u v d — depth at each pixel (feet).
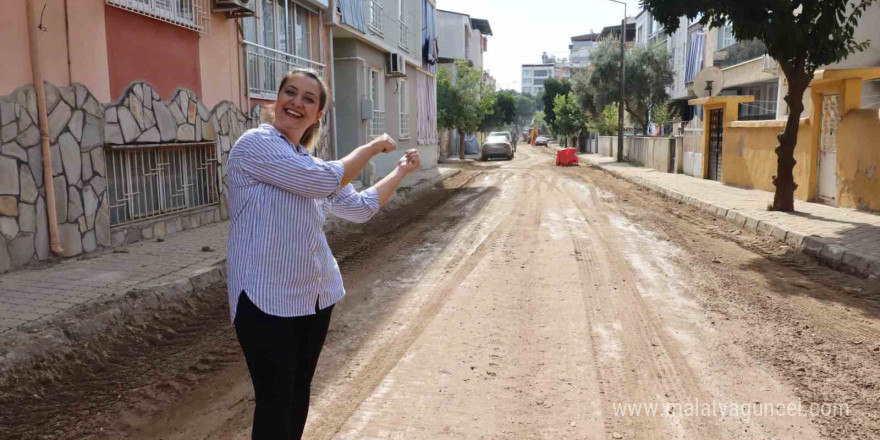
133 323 17.88
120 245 27.66
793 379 14.03
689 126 121.60
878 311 19.22
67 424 12.16
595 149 157.79
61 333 15.92
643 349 15.97
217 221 35.42
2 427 12.05
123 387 13.94
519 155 157.17
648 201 50.16
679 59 128.67
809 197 44.34
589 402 12.96
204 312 19.83
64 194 24.52
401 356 15.62
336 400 13.14
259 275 8.10
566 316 18.74
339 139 60.08
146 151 30.07
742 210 39.27
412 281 23.22
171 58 31.17
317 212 8.61
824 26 34.12
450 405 12.87
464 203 48.42
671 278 23.49
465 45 188.34
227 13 36.09
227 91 36.73
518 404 12.91
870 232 29.94
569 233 33.63
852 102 39.52
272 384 8.31
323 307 8.82
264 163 7.95
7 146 21.97
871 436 11.42
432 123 98.22
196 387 13.96
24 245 22.77
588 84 123.03
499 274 24.14
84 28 25.41
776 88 87.10
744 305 19.85
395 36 71.61
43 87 23.29
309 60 47.32
